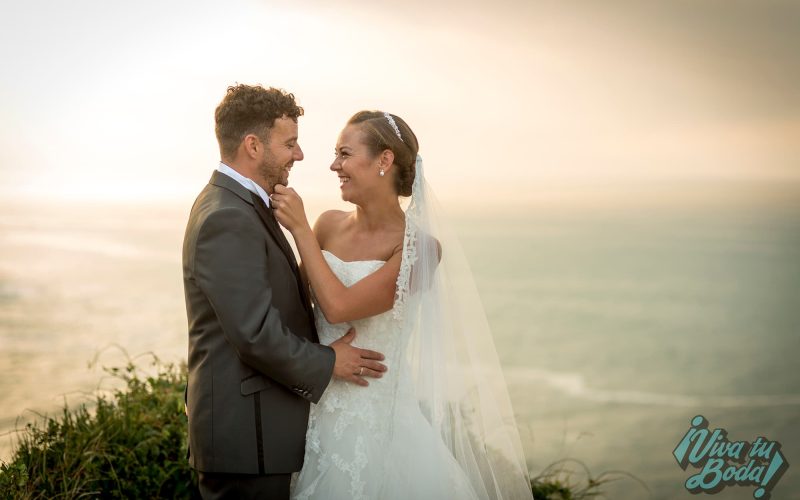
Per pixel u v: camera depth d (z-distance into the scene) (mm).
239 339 2117
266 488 2246
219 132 2332
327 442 2369
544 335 53688
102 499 2766
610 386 43094
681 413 38875
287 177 2410
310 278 2355
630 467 30297
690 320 58531
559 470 3346
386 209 2529
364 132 2445
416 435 2426
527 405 39312
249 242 2168
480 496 2461
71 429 2949
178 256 64562
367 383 2398
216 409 2211
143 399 3225
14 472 2561
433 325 2484
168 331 37438
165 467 2898
